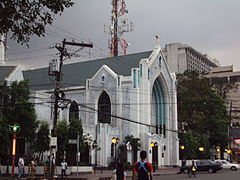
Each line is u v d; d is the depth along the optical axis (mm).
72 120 39438
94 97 55094
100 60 62594
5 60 58281
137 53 59219
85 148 42188
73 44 29469
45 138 35188
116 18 72812
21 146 38094
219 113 66625
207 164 41875
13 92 33281
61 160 37125
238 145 88375
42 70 67188
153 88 58938
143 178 10898
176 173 42406
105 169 46656
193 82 68000
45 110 42688
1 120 30438
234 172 41344
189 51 162000
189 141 61438
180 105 67500
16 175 31828
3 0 11477
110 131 49594
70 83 59625
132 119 50938
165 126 58625
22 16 11945
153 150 52406
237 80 143250
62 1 12031
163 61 58906
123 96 52375
